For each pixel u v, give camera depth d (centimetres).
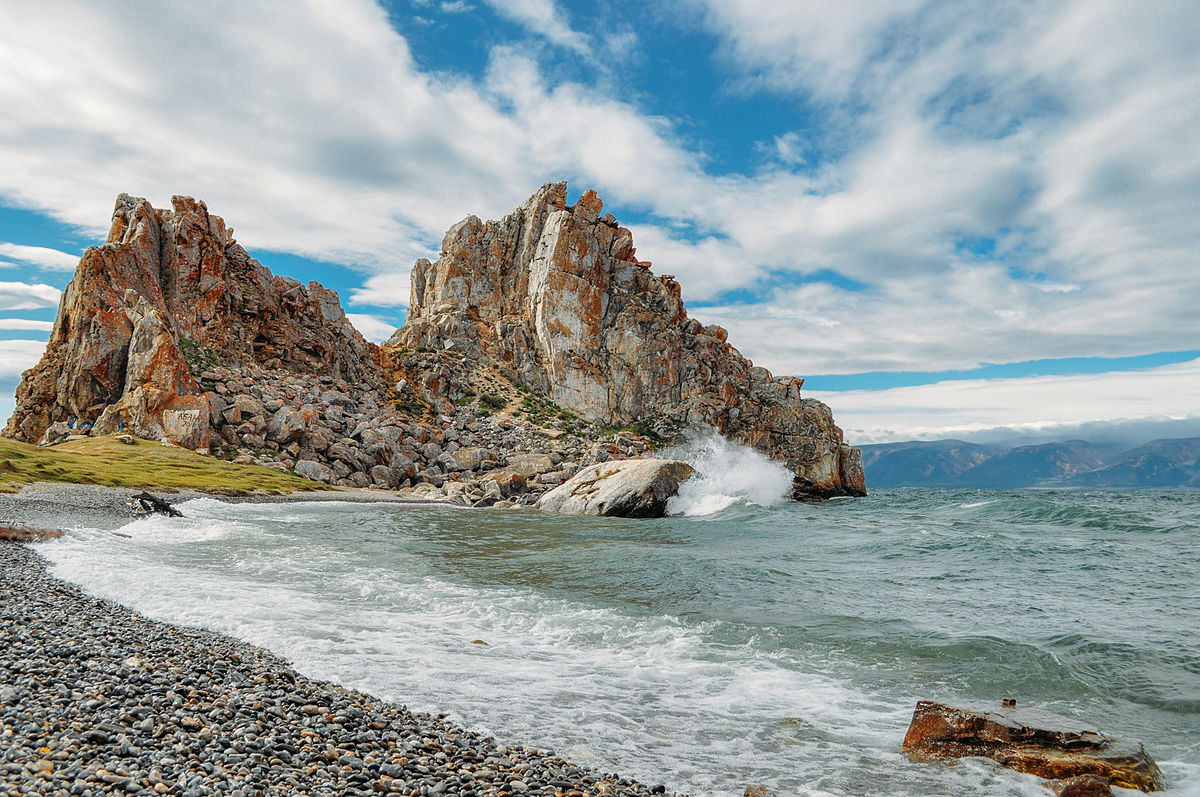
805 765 991
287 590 2028
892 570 2722
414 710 1056
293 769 743
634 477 6162
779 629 1812
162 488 4816
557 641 1666
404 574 2508
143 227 8088
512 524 4831
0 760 650
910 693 1336
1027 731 1044
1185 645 1591
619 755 976
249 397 7500
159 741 755
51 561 2039
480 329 12756
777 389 12500
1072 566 2702
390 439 8150
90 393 6894
